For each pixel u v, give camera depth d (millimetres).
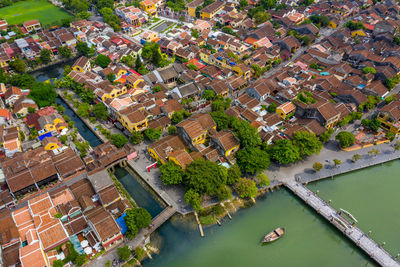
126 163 107125
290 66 156125
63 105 138125
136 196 96875
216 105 123625
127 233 80938
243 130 106812
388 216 90688
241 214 91938
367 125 118062
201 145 108312
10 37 188750
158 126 116875
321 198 95562
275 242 85250
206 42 180000
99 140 118125
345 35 178875
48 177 95625
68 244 77438
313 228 88875
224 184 93688
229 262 80500
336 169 103312
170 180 93188
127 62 162000
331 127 119000
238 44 169500
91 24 199750
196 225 88688
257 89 130500
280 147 101812
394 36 175250
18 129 116250
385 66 148250
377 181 101625
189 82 143625
